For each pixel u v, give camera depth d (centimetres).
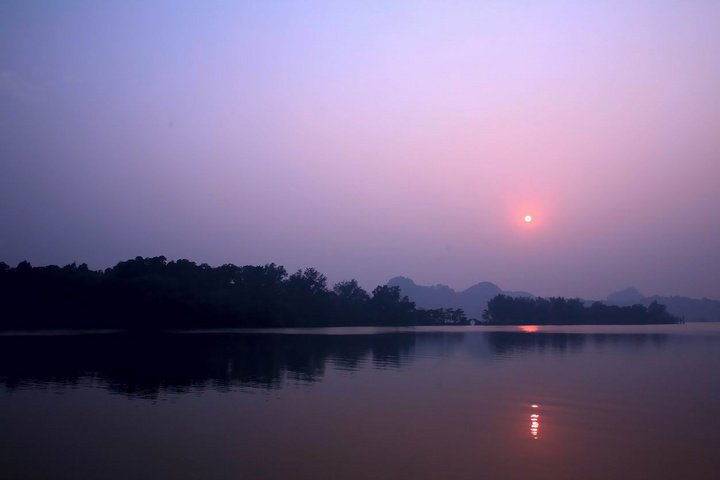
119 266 9519
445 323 16900
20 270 8300
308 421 1906
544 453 1557
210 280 10269
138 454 1506
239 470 1382
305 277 13362
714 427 1873
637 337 7962
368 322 13588
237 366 3475
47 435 1694
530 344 6175
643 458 1520
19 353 4153
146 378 2877
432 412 2075
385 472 1380
